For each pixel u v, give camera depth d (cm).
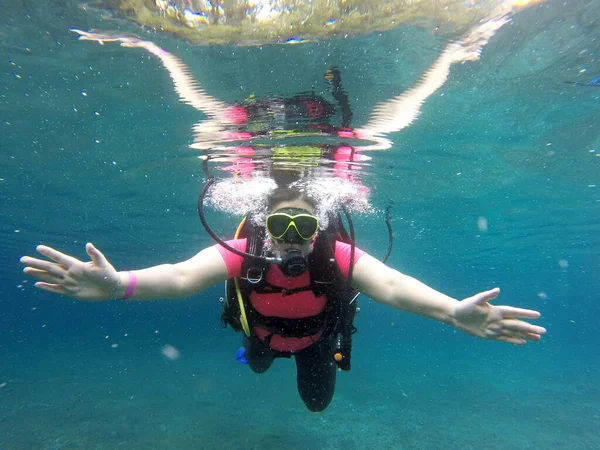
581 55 181
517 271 1197
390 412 484
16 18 158
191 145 270
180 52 170
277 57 168
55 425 416
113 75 192
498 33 162
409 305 99
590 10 153
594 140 282
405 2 142
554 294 2116
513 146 286
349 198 395
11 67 189
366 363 966
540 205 469
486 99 216
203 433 394
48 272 82
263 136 244
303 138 247
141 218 544
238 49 165
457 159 307
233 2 144
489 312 86
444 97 209
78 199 448
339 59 168
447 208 472
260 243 119
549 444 392
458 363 1010
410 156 292
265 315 126
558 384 687
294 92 193
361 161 295
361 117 221
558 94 215
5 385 629
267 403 512
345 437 396
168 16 150
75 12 153
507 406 523
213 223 550
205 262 111
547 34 166
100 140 276
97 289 87
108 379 679
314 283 119
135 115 232
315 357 148
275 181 320
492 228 601
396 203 441
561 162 326
